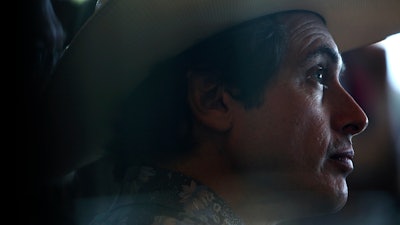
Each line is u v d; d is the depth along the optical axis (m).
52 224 1.65
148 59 1.46
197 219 1.32
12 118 1.58
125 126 1.48
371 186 2.80
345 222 2.75
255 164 1.39
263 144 1.39
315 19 1.50
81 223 1.69
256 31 1.41
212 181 1.39
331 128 1.43
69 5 1.73
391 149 2.83
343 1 1.51
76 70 1.50
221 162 1.40
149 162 1.42
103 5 1.40
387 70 2.80
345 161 1.43
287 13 1.46
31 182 1.62
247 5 1.40
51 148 1.60
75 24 1.73
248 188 1.39
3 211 1.60
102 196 1.71
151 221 1.31
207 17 1.41
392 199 2.79
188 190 1.35
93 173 1.72
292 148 1.38
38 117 1.58
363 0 1.55
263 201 1.40
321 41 1.46
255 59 1.40
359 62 2.76
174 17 1.40
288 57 1.42
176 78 1.44
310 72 1.44
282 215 1.42
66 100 1.55
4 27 1.57
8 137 1.58
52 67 1.65
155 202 1.34
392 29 1.67
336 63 1.48
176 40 1.43
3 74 1.57
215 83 1.42
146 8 1.40
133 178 1.40
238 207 1.40
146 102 1.46
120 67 1.48
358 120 1.42
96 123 1.55
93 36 1.44
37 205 1.63
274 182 1.38
